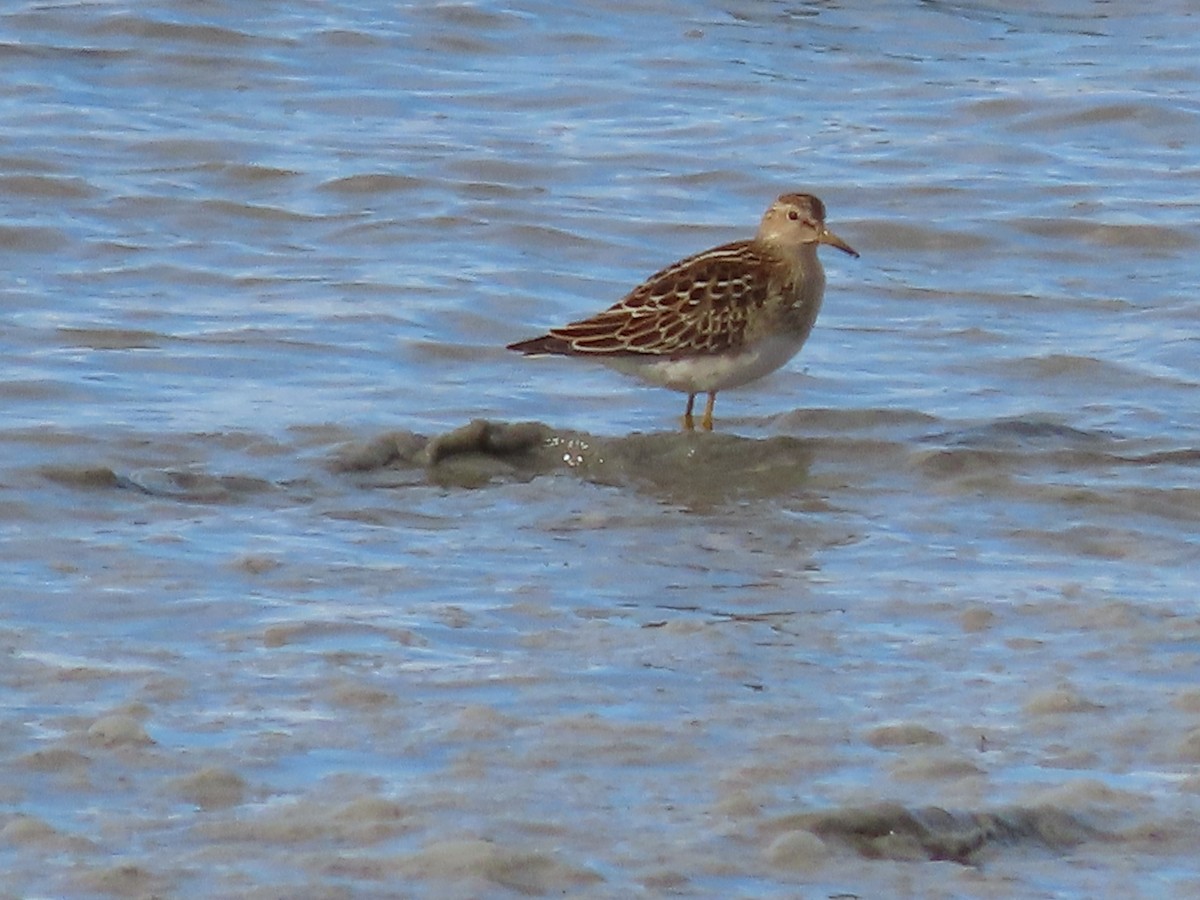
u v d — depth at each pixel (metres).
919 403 16.55
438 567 12.61
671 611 11.93
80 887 8.53
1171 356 17.64
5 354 16.86
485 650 11.19
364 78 26.34
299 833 9.00
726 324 15.65
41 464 14.23
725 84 26.55
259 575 12.33
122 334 17.53
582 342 15.81
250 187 22.16
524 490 14.30
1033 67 27.50
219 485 14.09
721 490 14.47
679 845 8.95
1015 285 19.80
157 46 26.83
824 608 11.99
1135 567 12.77
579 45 27.89
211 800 9.31
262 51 26.98
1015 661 11.14
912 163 23.61
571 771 9.66
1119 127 25.09
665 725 10.19
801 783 9.59
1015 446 15.35
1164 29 29.47
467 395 16.50
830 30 28.88
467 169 22.97
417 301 18.78
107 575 12.23
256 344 17.42
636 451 15.11
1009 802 9.37
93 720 10.09
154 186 21.88
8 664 10.81
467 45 27.67
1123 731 10.19
